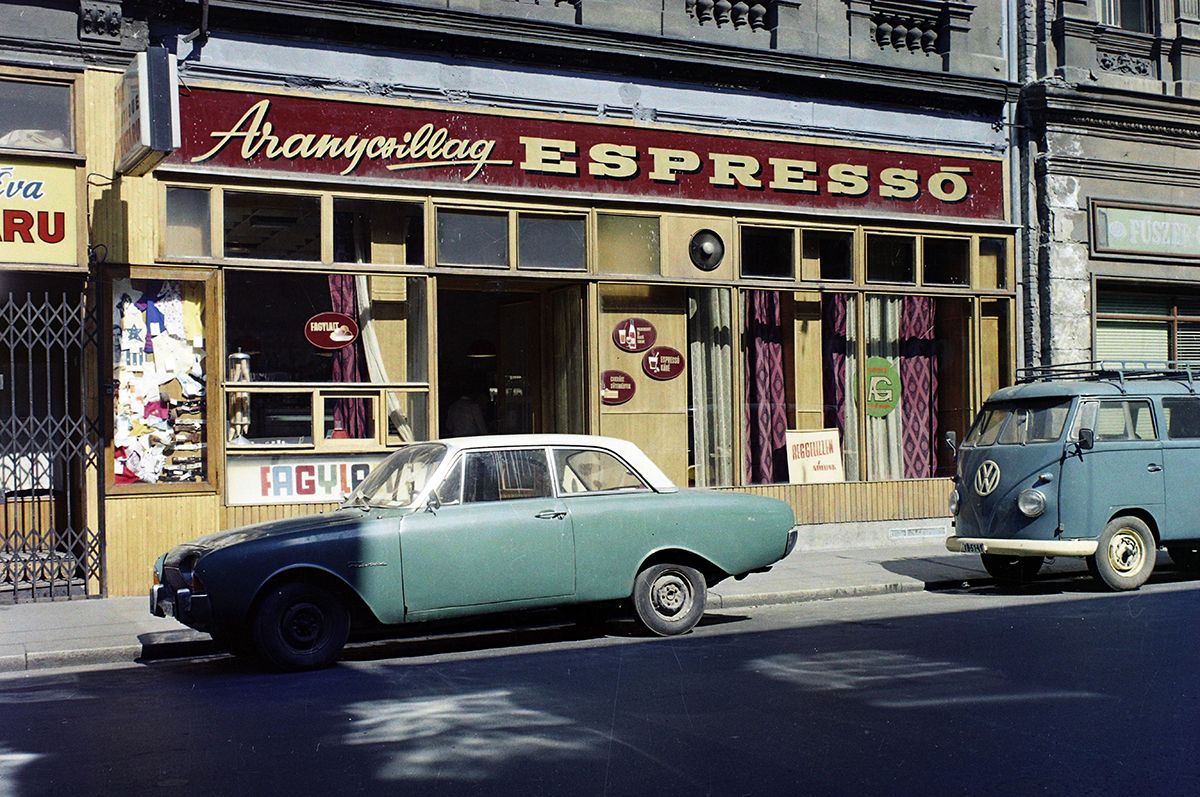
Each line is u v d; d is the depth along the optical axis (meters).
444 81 13.36
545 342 14.82
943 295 16.23
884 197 15.80
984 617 10.37
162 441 12.15
